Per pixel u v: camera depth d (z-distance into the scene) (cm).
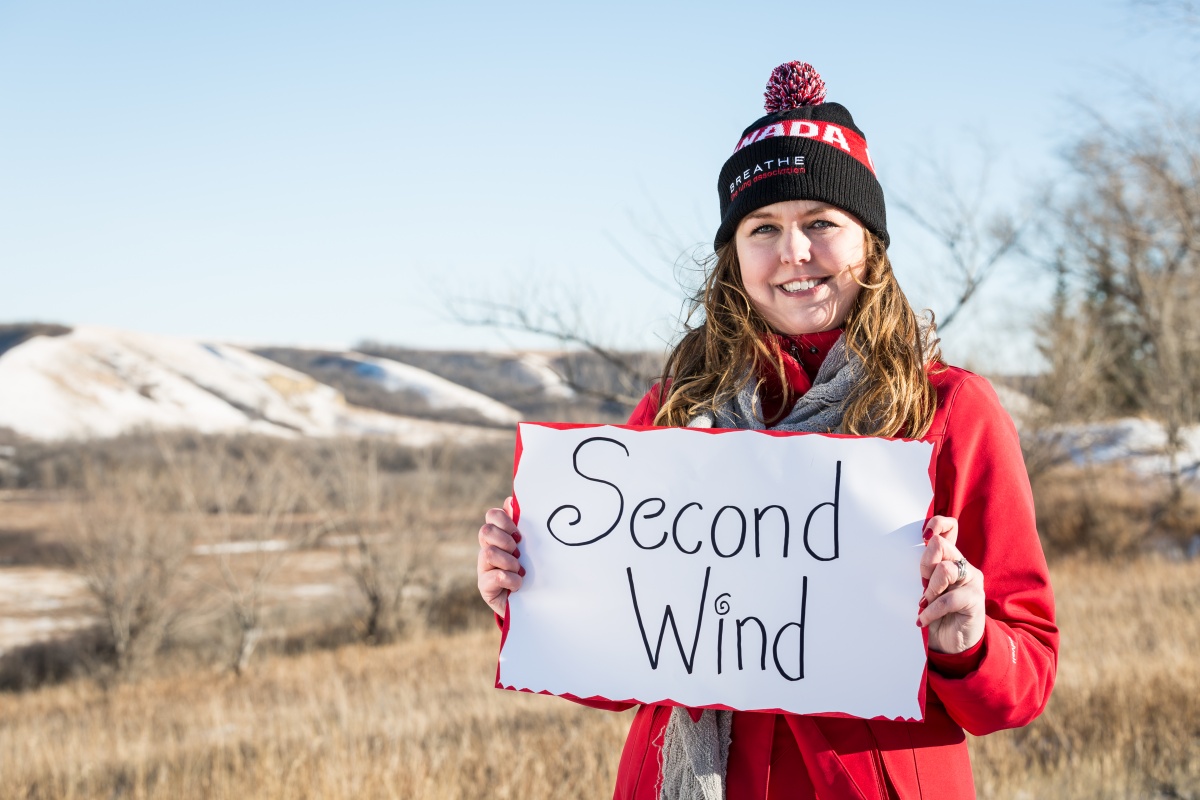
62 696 1673
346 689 1152
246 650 1862
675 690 150
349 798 481
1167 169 1711
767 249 161
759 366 166
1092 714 573
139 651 1936
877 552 146
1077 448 2197
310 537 2275
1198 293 2097
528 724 676
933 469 146
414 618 2017
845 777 140
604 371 902
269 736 688
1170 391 2033
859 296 161
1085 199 2228
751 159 161
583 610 156
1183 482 1948
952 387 155
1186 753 502
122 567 1992
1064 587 1359
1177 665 646
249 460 2356
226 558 2177
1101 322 2316
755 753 146
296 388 9219
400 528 2092
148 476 2392
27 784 618
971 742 556
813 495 150
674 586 154
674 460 158
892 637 143
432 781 493
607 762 528
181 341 10194
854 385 155
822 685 144
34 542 3500
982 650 134
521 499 163
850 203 157
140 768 595
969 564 135
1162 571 1406
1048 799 461
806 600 147
